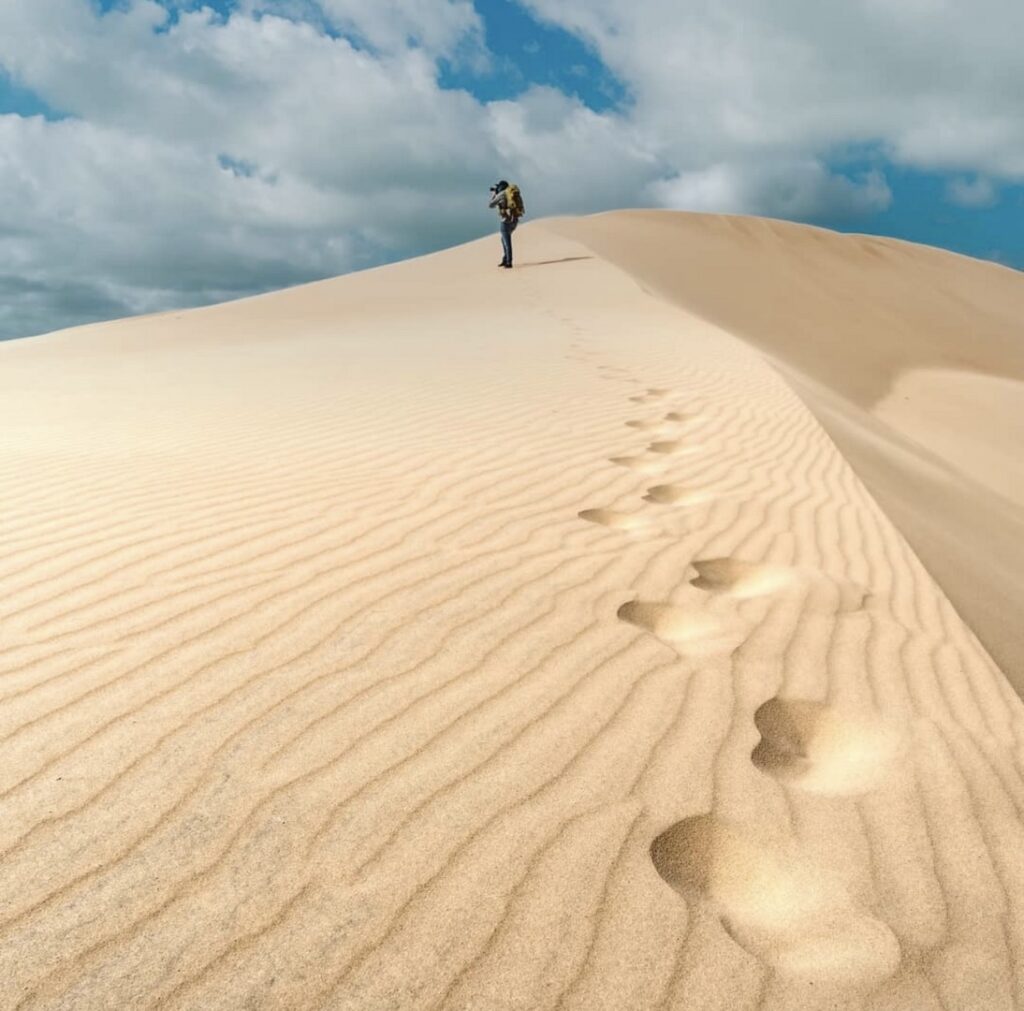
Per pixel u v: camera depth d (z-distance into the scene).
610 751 2.26
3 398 8.97
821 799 2.14
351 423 6.30
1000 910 1.79
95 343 17.11
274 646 2.71
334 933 1.63
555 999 1.52
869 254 34.94
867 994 1.58
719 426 6.67
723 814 2.04
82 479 4.60
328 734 2.26
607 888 1.78
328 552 3.53
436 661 2.68
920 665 2.90
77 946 1.57
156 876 1.74
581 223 34.12
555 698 2.51
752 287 26.14
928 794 2.17
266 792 2.02
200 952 1.57
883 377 19.88
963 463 13.38
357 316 17.77
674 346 11.37
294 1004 1.48
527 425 6.34
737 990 1.56
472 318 15.58
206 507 4.08
